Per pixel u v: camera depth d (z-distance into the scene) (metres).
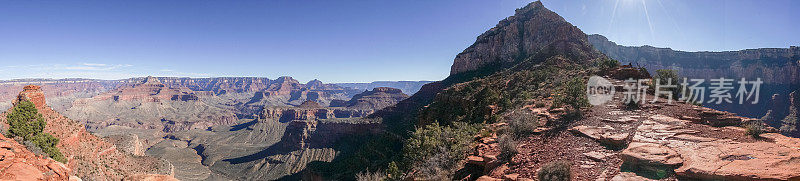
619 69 44.44
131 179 39.81
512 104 40.19
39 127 39.09
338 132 158.00
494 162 13.61
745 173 8.09
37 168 14.19
